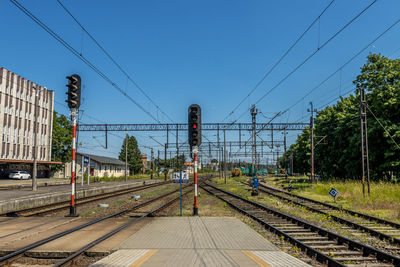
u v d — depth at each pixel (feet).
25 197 66.80
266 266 22.11
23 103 178.81
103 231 33.78
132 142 325.42
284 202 70.64
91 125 135.23
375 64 94.84
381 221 42.45
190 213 52.08
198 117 48.78
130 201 73.67
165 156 207.92
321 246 30.32
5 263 23.93
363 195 71.10
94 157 252.01
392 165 89.10
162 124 136.67
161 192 104.88
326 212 52.11
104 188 106.11
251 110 114.01
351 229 39.06
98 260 24.53
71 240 29.63
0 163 161.68
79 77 48.21
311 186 113.09
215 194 93.15
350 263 25.50
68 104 47.62
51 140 203.31
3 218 43.32
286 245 30.76
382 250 29.32
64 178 204.44
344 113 118.52
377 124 89.76
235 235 32.55
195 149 48.78
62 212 54.80
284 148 219.82
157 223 39.29
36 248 26.73
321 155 138.82
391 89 89.56
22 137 177.37
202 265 22.36
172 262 23.06
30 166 186.39
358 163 102.68
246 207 62.28
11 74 168.35
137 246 27.86
